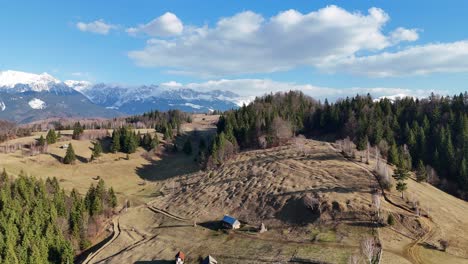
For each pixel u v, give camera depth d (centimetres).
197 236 10450
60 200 11700
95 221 11975
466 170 13425
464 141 15038
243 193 12506
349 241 8662
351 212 9769
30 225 10094
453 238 8706
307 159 14238
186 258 9319
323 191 11069
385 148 15125
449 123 17125
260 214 11038
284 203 11081
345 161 13588
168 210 12838
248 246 9362
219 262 8831
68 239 10444
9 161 16825
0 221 9681
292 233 9625
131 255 9806
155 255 9625
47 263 9538
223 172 14925
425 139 16100
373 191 10812
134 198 14638
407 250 8062
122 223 12206
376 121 17888
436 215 9775
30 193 11906
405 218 9331
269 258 8525
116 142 19975
